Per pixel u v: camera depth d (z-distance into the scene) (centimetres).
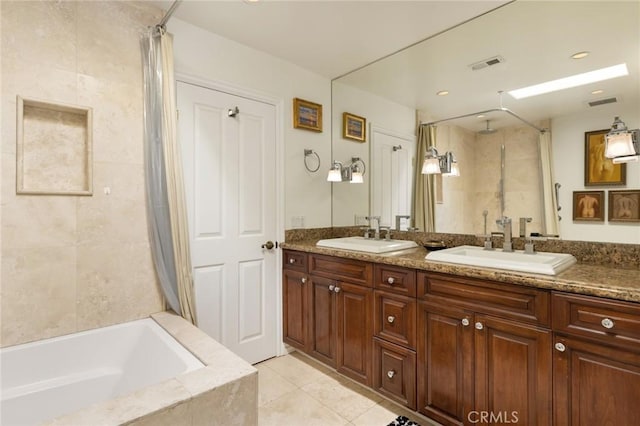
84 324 172
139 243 189
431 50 225
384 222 265
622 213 161
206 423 117
